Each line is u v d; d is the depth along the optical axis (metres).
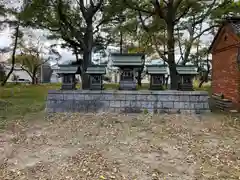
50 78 46.78
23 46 27.86
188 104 8.30
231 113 8.37
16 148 4.96
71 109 8.45
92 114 8.02
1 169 3.94
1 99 12.55
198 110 8.26
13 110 9.13
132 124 6.84
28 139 5.55
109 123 6.93
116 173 3.81
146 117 7.61
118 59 8.57
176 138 5.62
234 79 9.36
